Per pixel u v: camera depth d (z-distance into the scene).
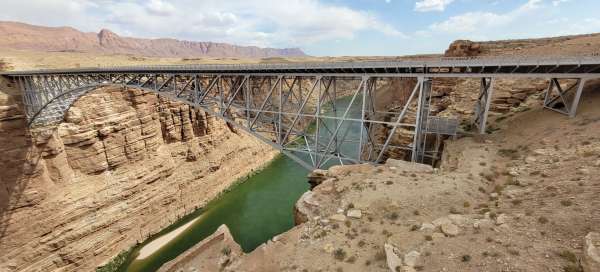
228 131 56.91
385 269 13.76
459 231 14.78
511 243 12.95
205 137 51.00
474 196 17.86
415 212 17.09
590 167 15.87
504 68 23.42
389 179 20.91
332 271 14.48
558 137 20.72
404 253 14.28
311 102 92.12
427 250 14.05
